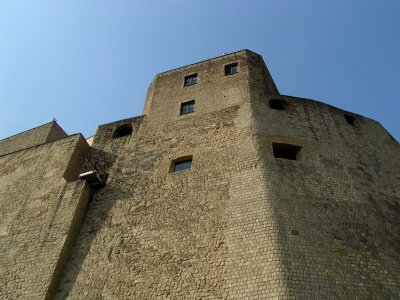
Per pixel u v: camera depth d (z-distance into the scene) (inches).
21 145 1102.4
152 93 1001.5
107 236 672.4
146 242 631.8
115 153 861.8
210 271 550.3
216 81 946.7
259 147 714.8
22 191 840.3
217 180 682.2
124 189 754.2
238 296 504.7
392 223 641.0
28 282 631.2
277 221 578.6
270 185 636.7
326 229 587.5
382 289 521.3
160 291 553.9
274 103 871.7
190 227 624.1
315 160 717.3
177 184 711.1
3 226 768.9
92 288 597.6
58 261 644.1
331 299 490.9
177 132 839.1
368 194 679.1
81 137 913.5
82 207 741.3
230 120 808.3
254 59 995.9
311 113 841.5
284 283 496.1
